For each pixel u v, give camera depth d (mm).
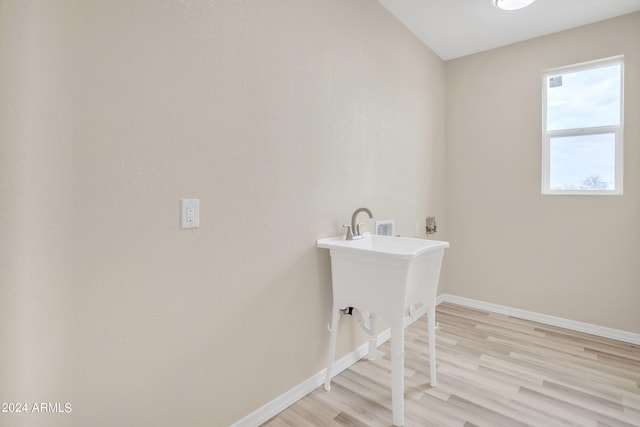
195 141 1351
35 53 959
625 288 2584
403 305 1624
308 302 1896
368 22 2326
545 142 2939
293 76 1769
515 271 3076
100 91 1090
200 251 1386
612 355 2318
